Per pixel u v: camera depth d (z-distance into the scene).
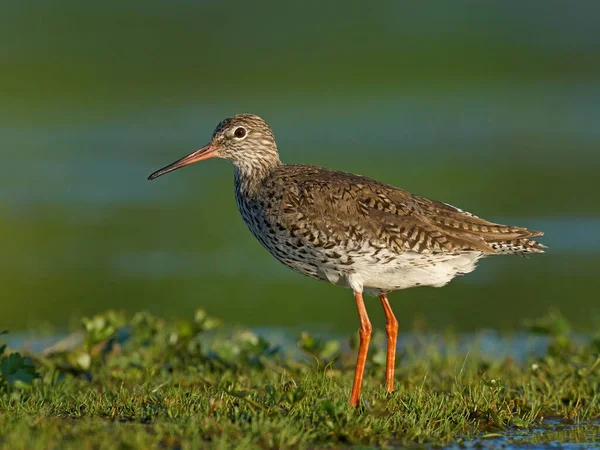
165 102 33.09
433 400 8.92
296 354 12.27
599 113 30.77
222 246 18.97
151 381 9.98
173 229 19.97
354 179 9.88
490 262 18.06
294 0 42.19
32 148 27.33
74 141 28.25
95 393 9.43
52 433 7.61
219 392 9.18
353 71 36.56
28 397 9.22
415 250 9.44
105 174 24.47
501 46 38.28
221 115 31.28
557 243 18.50
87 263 17.66
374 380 10.41
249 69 36.94
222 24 40.34
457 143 27.33
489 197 21.61
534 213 20.39
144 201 22.09
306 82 35.38
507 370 11.04
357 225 9.44
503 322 14.61
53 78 35.19
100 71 36.12
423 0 42.25
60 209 21.31
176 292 15.93
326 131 28.84
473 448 8.16
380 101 33.00
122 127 30.05
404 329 14.46
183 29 40.12
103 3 41.84
